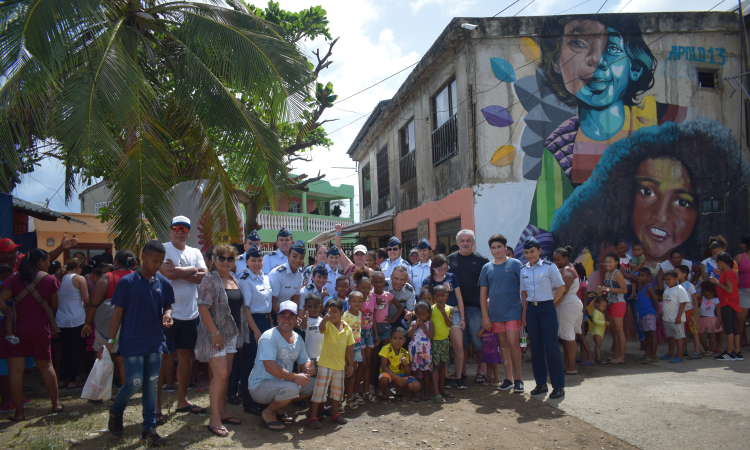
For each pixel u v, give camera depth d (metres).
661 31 10.20
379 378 5.57
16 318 4.98
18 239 9.09
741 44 10.45
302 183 14.32
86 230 16.25
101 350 5.14
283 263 6.35
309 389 4.98
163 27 8.75
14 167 6.46
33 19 6.37
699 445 3.90
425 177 12.85
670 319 7.18
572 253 9.75
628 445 4.01
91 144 6.41
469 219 9.82
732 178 10.36
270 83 8.45
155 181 7.33
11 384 4.91
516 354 5.80
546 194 9.77
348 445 4.25
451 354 7.32
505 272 5.91
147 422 4.30
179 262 5.04
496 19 9.88
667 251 10.06
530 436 4.34
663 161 10.16
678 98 10.26
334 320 4.85
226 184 8.59
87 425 4.73
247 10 9.66
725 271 7.28
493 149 9.77
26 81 6.20
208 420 4.87
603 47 10.09
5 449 4.12
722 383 5.68
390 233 17.19
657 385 5.71
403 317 5.96
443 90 11.62
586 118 9.98
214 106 8.23
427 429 4.62
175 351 5.69
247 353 5.24
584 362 7.14
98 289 5.41
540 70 9.92
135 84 7.16
